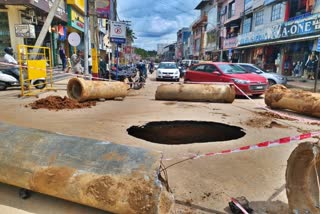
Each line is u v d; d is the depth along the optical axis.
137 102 9.53
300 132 6.02
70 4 23.11
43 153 2.79
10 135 3.03
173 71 19.69
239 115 7.70
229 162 4.21
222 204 3.06
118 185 2.47
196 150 4.71
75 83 8.86
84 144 2.86
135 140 5.13
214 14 43.53
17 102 8.58
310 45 18.67
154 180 2.42
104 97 9.51
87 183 2.55
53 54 21.58
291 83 17.95
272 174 3.84
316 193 2.75
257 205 3.05
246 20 29.77
